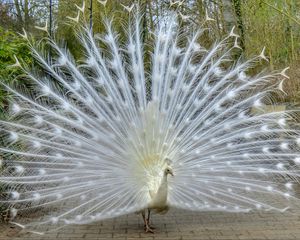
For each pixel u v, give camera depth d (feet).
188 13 52.75
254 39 45.14
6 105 24.20
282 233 20.89
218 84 23.17
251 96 23.29
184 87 22.75
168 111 21.74
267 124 23.08
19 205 22.31
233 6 46.88
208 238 20.16
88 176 20.72
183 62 23.25
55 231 21.38
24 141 21.57
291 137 23.53
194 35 24.38
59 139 21.76
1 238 20.16
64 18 47.96
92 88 22.03
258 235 20.59
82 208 21.91
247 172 21.89
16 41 28.60
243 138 23.13
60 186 20.49
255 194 28.35
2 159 21.59
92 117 21.61
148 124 21.06
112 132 21.21
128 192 20.71
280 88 24.64
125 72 23.15
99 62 23.66
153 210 20.36
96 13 45.01
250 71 37.22
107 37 23.32
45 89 21.35
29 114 21.84
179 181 21.29
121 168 20.92
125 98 21.75
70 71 22.27
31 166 21.72
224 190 21.79
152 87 22.26
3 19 54.34
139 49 23.17
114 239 20.15
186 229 21.77
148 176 20.48
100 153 21.16
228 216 24.23
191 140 21.88
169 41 24.44
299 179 28.22
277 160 22.94
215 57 29.53
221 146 22.43
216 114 23.16
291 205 26.18
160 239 20.10
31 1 57.16
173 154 21.22
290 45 44.80
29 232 21.15
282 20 44.93
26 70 22.80
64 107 21.36
